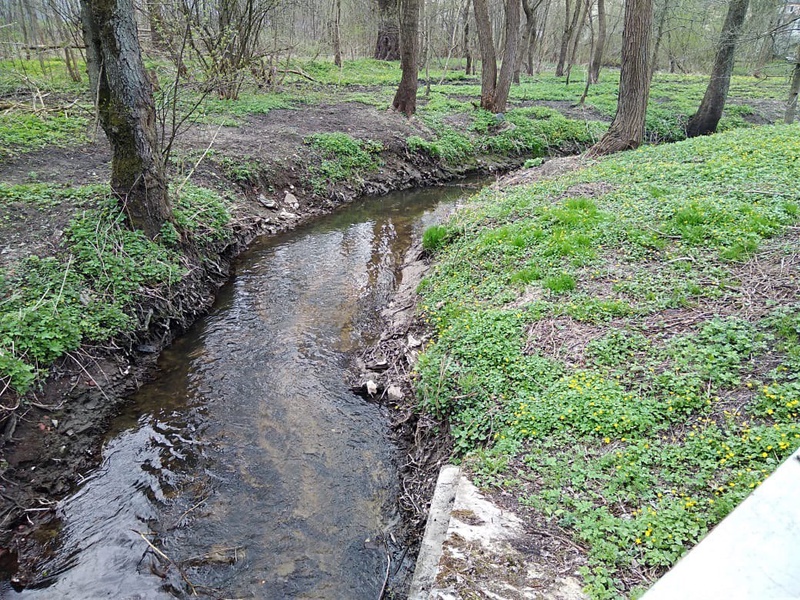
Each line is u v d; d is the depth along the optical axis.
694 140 13.30
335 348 7.88
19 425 5.63
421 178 16.95
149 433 6.18
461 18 37.25
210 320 8.54
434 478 5.35
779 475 1.05
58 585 4.49
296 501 5.33
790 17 18.81
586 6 32.62
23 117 12.80
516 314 6.71
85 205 8.71
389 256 11.19
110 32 7.64
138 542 4.88
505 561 3.82
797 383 4.65
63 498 5.33
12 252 7.47
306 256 11.03
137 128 8.18
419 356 6.90
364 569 4.66
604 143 14.73
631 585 3.51
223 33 16.30
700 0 29.12
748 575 0.95
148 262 8.15
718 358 5.26
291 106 18.97
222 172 12.48
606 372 5.52
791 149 10.27
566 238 8.19
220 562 4.70
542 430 5.03
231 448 5.98
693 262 7.04
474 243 9.15
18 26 17.78
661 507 4.00
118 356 7.02
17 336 6.14
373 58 37.19
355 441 6.11
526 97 26.81
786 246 6.84
